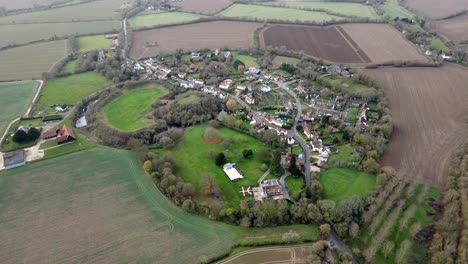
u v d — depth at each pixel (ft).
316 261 409.69
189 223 481.46
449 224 454.81
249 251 440.45
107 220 486.38
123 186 550.77
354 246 447.01
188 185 523.70
